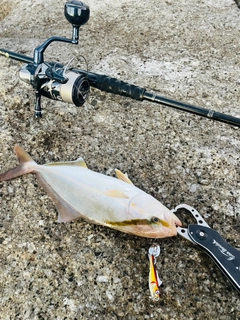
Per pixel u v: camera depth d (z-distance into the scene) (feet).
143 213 1.18
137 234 1.21
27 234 1.34
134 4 2.53
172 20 2.38
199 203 1.41
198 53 2.11
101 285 1.22
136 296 1.19
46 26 2.47
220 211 1.39
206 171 1.52
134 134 1.65
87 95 1.46
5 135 1.64
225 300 1.18
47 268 1.26
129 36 2.24
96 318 1.16
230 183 1.48
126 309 1.17
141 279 1.23
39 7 2.63
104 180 1.27
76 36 1.40
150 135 1.65
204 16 2.41
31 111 1.73
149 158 1.56
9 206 1.41
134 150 1.59
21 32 2.45
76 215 1.28
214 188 1.46
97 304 1.18
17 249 1.30
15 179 1.47
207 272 1.23
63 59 2.04
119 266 1.25
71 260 1.27
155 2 2.54
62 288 1.22
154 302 1.18
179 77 1.95
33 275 1.24
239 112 1.77
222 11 2.46
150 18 2.40
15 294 1.21
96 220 1.25
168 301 1.18
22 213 1.39
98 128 1.67
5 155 1.57
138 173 1.51
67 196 1.30
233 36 2.25
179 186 1.47
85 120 1.70
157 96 1.43
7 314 1.17
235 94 1.86
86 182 1.28
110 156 1.56
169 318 1.15
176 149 1.60
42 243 1.31
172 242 1.30
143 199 1.20
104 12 2.46
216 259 1.19
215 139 1.64
